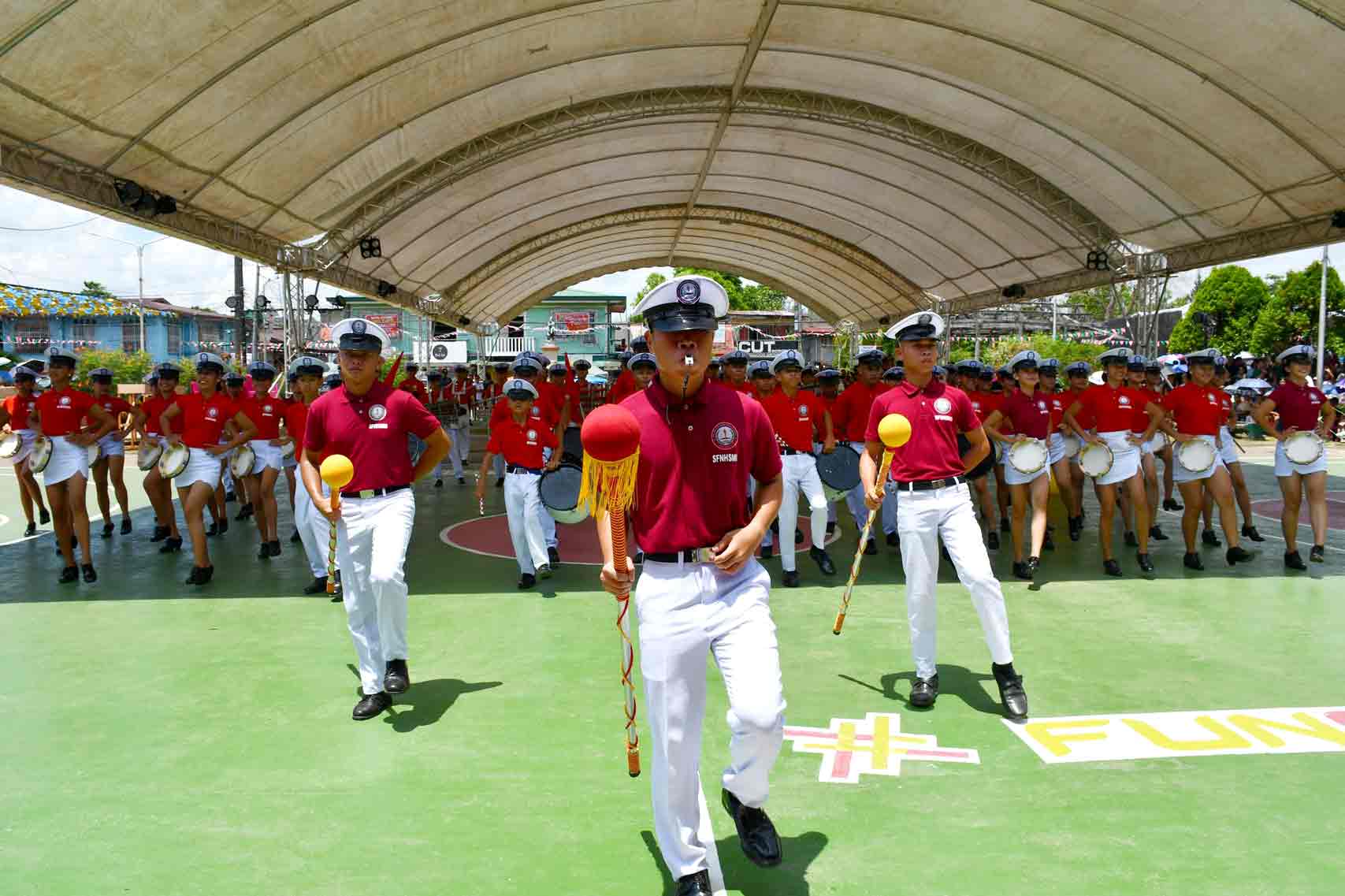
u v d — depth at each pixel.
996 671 4.69
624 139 15.77
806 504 12.89
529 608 6.94
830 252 24.44
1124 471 7.86
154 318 44.66
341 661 5.66
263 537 8.92
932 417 4.69
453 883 3.13
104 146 8.88
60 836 3.47
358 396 4.72
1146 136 11.70
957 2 9.90
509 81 11.66
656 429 2.94
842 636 6.10
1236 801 3.70
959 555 4.63
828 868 3.20
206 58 8.12
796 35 11.20
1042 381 9.34
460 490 14.27
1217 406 8.07
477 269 23.14
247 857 3.31
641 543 3.00
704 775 4.02
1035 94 11.66
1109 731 4.44
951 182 16.39
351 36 8.89
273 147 10.58
